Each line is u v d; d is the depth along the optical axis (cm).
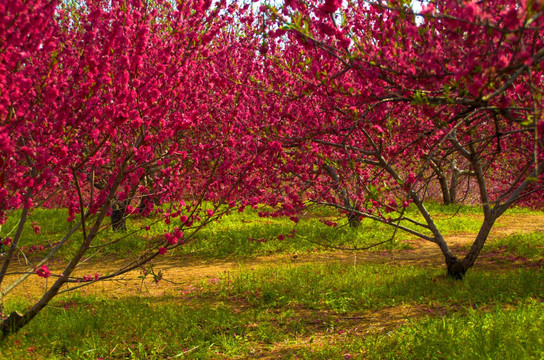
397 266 972
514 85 380
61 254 1229
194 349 545
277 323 640
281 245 1236
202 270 1048
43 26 362
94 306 735
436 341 474
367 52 390
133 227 1456
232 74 619
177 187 747
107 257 1209
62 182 611
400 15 332
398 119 668
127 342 573
